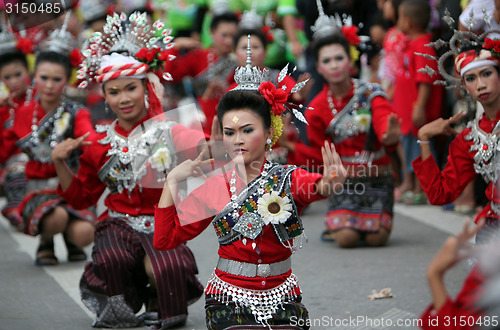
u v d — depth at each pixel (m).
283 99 5.88
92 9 13.86
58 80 9.37
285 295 5.92
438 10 10.95
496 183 6.59
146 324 7.52
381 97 10.10
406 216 11.82
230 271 5.89
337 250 10.14
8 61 10.55
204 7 15.74
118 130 7.61
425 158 6.97
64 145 7.70
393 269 9.11
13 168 10.82
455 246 4.30
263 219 5.77
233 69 13.23
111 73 7.38
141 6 13.84
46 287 8.86
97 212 11.10
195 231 6.04
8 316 7.84
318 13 13.04
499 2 7.61
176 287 7.28
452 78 7.06
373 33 13.16
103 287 7.45
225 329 5.77
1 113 10.23
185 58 13.63
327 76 10.09
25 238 11.29
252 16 12.09
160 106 7.61
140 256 7.50
